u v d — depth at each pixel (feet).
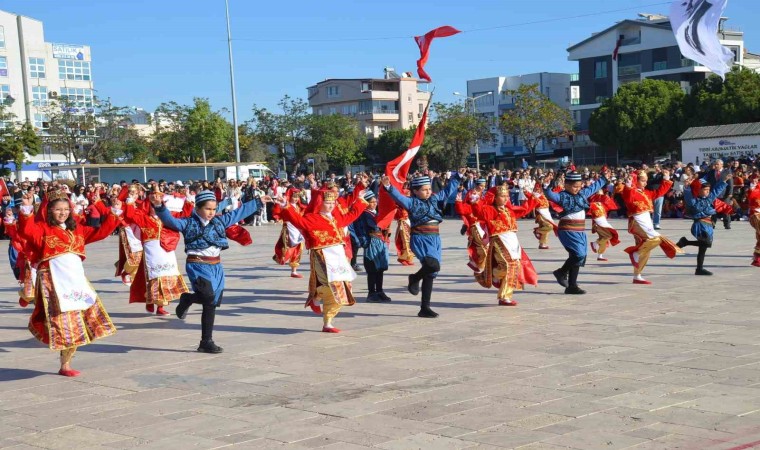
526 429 19.22
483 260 39.47
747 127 113.39
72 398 23.67
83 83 231.09
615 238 51.44
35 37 220.23
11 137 165.48
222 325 34.88
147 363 27.99
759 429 18.66
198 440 19.26
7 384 25.57
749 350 26.89
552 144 241.14
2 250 82.48
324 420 20.53
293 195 49.98
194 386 24.57
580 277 46.26
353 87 269.23
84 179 138.41
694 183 45.47
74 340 25.79
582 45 220.02
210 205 29.25
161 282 36.68
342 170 228.43
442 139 212.43
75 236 26.58
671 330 30.60
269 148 247.91
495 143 240.53
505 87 266.77
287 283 48.14
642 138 175.22
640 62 209.36
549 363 25.88
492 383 23.63
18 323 37.09
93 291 26.76
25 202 40.88
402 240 49.29
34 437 19.99
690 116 168.66
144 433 19.99
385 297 40.19
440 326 33.14
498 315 35.24
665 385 22.79
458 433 19.10
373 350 28.84
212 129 197.98
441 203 37.63
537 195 62.03
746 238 65.62
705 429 18.80
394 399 22.26
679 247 43.11
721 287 41.04
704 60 46.29
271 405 22.12
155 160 201.77
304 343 30.53
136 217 36.50
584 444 18.02
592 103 220.23
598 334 30.35
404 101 271.08
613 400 21.47
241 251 70.13
